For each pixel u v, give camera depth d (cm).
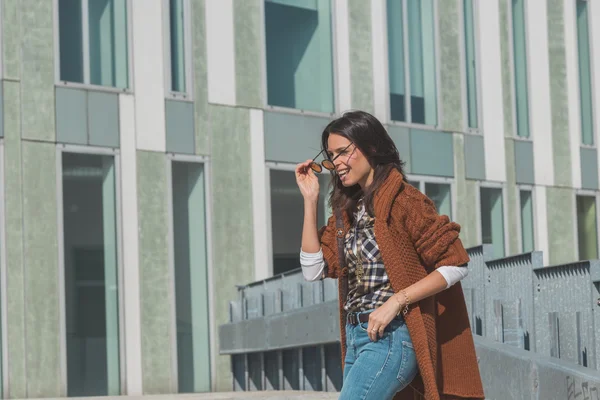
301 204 1966
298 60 1989
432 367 456
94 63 1748
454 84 2214
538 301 880
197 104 1853
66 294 1691
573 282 832
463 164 2206
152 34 1812
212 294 1842
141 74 1795
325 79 2020
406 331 461
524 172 2322
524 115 2348
